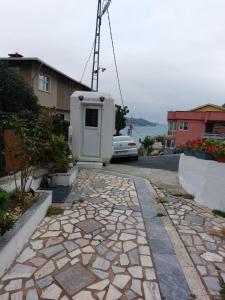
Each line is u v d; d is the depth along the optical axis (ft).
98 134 27.37
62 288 8.02
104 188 19.35
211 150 15.87
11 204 12.48
